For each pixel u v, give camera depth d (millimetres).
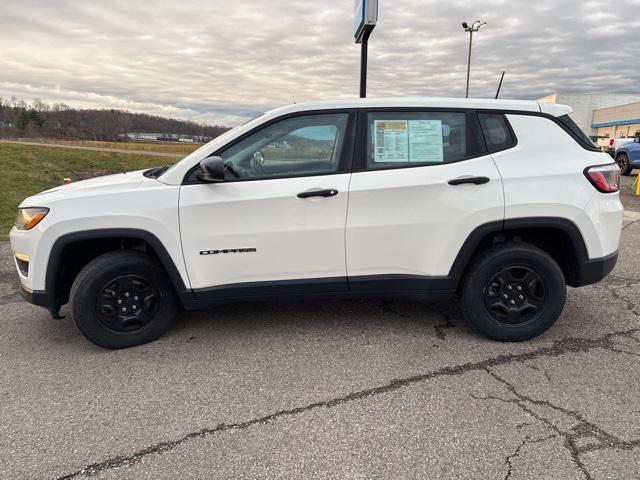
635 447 2373
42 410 2797
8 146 18469
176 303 3672
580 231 3404
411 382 3027
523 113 3473
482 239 3477
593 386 2949
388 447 2414
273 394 2920
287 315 4129
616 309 4219
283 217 3336
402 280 3488
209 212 3309
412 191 3338
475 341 3602
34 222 3318
